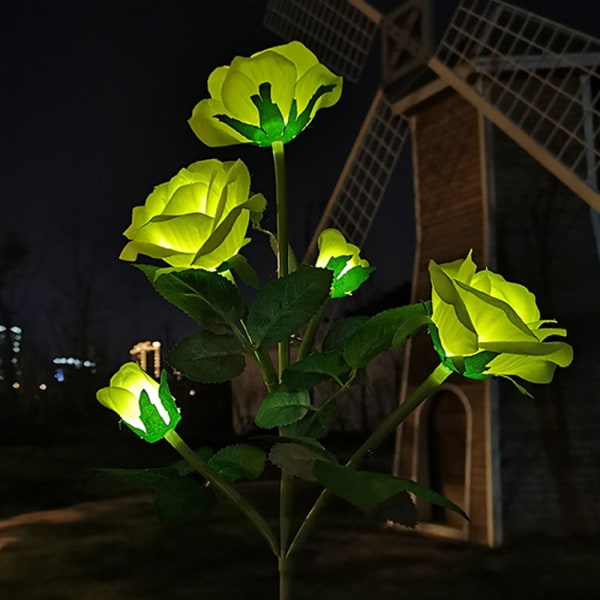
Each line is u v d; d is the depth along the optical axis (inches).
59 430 940.0
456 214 415.2
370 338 42.9
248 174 43.3
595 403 388.8
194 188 43.2
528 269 392.5
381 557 368.2
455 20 406.3
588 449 385.7
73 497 572.1
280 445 40.4
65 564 369.7
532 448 385.1
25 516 491.8
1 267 936.9
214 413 886.4
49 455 765.9
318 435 45.8
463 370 39.7
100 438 869.2
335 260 51.4
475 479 391.5
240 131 45.8
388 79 450.9
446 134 424.8
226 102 44.9
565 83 392.2
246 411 856.9
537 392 390.0
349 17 486.3
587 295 393.7
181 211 43.1
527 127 392.2
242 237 43.7
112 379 45.0
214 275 43.5
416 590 318.7
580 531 378.9
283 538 45.4
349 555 372.5
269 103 44.5
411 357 437.7
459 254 408.2
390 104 451.2
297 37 509.7
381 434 43.4
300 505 478.6
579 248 396.2
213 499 43.7
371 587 324.5
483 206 397.7
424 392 43.4
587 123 378.9
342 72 487.2
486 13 392.5
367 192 460.4
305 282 43.5
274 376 46.1
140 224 45.2
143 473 45.5
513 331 38.5
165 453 773.9
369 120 469.7
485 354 39.6
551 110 391.9
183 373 44.9
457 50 402.9
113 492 44.7
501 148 398.3
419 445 427.8
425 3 413.1
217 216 41.0
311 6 503.8
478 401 393.4
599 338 391.9
